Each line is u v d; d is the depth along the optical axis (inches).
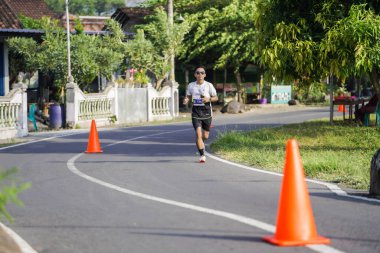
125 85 1360.7
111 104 1322.6
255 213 369.4
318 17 770.2
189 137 955.3
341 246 291.4
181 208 387.2
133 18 1911.9
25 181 514.3
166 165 613.3
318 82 842.2
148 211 379.6
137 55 1513.3
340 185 482.9
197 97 640.4
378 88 868.0
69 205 404.8
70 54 1330.0
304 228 291.3
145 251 288.5
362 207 389.1
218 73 1923.0
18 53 1402.6
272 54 770.8
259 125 1188.5
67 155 714.2
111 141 895.1
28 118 1157.1
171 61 1576.0
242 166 602.2
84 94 1227.2
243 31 1659.7
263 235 312.8
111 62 1384.1
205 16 1664.6
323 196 429.4
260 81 1967.3
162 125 1258.0
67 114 1198.3
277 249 285.0
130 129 1146.0
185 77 1875.0
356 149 751.7
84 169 585.9
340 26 741.9
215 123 1261.1
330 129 964.6
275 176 531.8
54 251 291.6
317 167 555.2
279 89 1988.2
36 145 843.4
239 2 1694.1
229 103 1665.8
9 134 978.7
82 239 313.6
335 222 345.4
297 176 291.9
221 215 363.6
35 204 410.0
